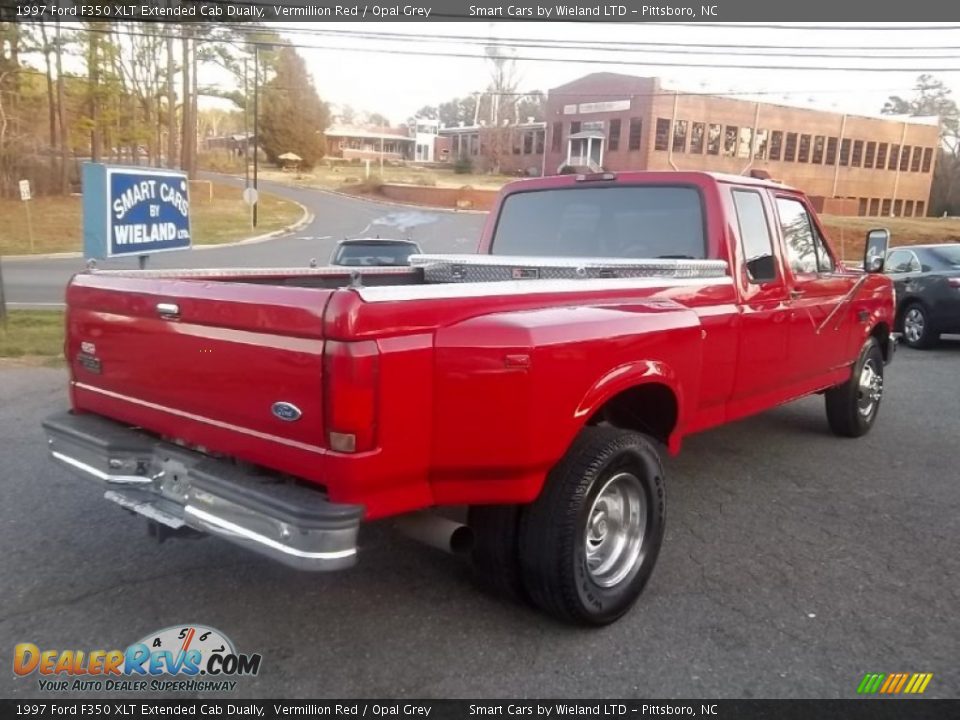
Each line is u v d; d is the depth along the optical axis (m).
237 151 80.88
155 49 50.00
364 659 3.35
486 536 3.54
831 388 6.76
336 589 3.96
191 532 3.60
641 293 4.14
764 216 5.32
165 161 57.53
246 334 3.05
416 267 5.49
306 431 2.88
